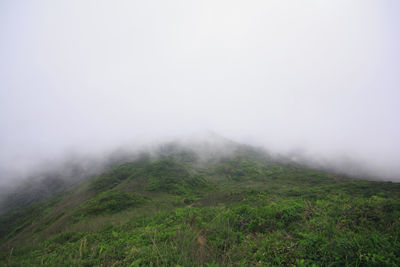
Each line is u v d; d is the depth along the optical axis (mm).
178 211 15289
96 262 6957
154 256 6109
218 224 9406
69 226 21438
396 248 5234
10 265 8867
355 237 6070
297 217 9523
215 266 5273
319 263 5262
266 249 6512
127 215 22078
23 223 48562
